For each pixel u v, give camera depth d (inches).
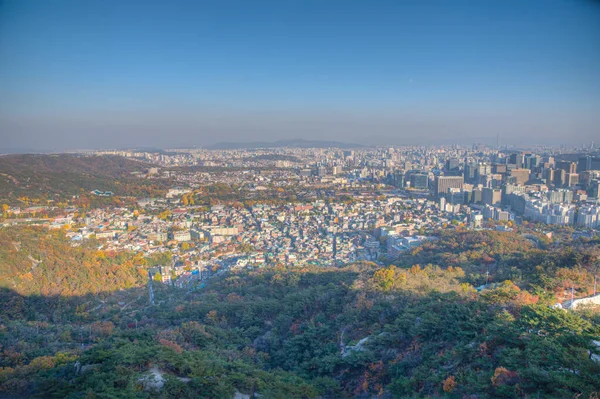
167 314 4192.9
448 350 2321.6
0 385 2224.4
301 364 2871.6
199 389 2116.1
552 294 3068.4
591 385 1599.4
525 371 1745.8
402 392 2217.0
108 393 1958.7
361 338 2997.0
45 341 3262.8
